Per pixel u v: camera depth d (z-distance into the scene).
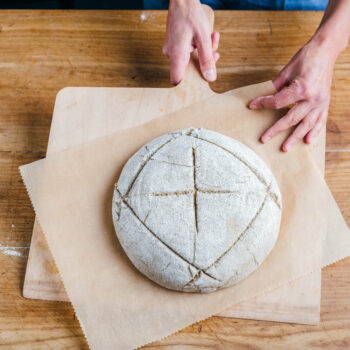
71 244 0.73
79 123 0.80
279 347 0.70
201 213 0.68
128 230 0.70
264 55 0.85
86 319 0.69
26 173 0.76
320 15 0.87
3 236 0.77
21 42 0.89
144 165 0.73
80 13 0.90
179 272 0.68
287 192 0.74
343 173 0.78
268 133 0.76
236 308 0.70
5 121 0.84
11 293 0.74
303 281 0.71
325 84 0.75
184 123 0.79
